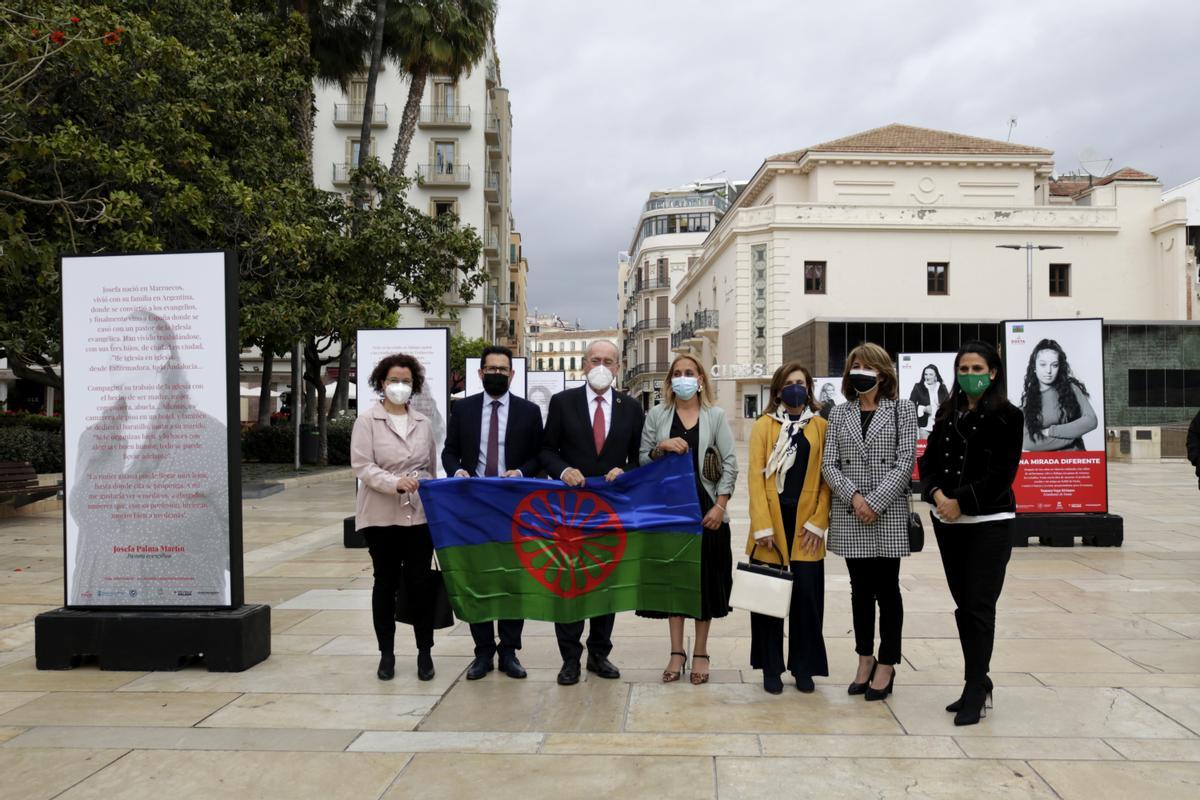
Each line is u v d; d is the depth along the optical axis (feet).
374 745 13.73
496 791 12.04
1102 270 137.18
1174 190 140.56
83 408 18.54
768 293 138.82
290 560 31.42
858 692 16.15
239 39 61.46
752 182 157.38
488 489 17.22
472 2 76.95
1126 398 113.39
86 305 18.54
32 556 31.94
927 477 15.44
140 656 17.80
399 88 158.10
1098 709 15.20
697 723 14.65
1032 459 34.17
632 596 17.12
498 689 16.67
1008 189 142.00
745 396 141.38
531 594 17.13
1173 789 11.96
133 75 45.21
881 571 15.83
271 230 52.49
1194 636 20.20
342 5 76.07
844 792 11.91
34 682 17.08
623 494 17.25
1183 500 51.11
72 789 12.12
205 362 18.30
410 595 17.38
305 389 87.66
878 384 15.99
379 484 16.85
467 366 50.78
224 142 56.70
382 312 69.46
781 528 16.21
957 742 13.71
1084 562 30.14
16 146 37.91
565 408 18.10
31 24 34.60
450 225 75.72
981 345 14.90
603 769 12.74
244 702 15.85
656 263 259.39
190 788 12.17
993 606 14.69
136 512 18.40
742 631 21.47
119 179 43.06
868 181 141.49
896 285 137.18
